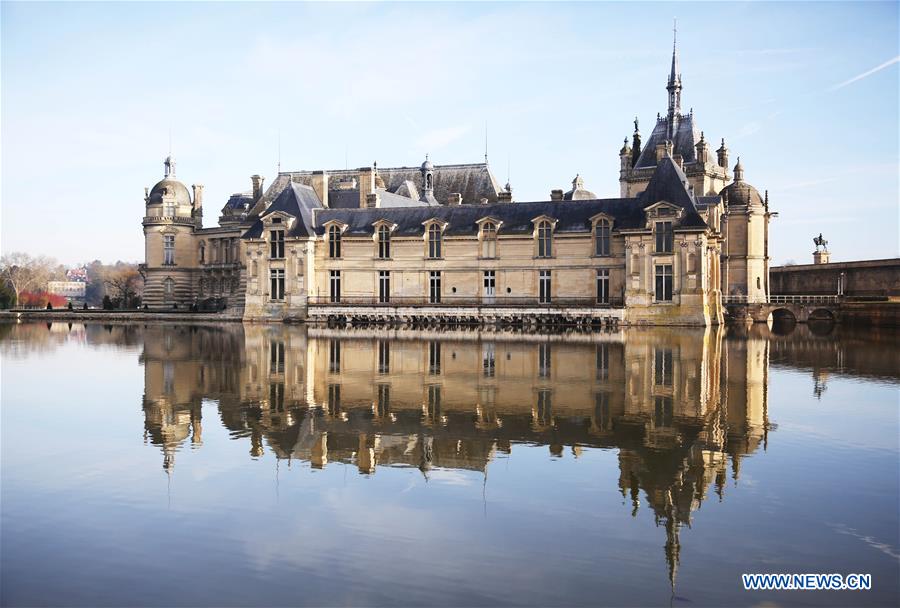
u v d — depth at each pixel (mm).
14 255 175875
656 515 14781
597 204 75812
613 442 20391
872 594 11570
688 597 11492
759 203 95938
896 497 15828
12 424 22906
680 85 104562
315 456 19047
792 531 13992
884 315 77312
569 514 14867
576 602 11336
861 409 25234
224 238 107562
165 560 12820
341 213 83875
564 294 75312
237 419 23516
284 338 55656
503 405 25656
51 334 63250
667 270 69312
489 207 79750
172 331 66688
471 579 12086
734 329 71250
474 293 78125
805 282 110688
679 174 71750
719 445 20094
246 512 15016
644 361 38781
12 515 14914
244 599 11461
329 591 11711
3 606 11242
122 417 23953
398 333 60969
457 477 17203
